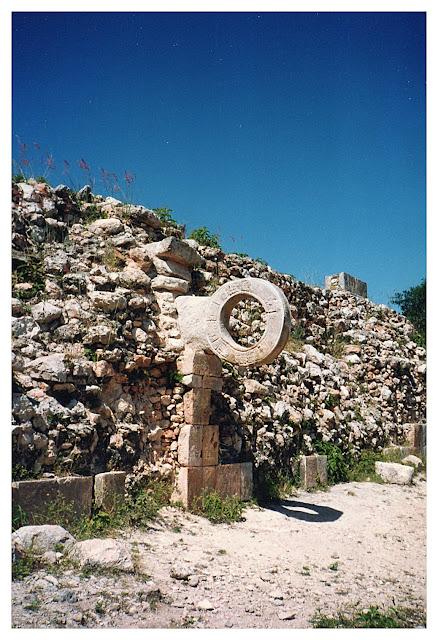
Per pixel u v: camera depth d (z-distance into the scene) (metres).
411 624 4.59
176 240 8.45
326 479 10.30
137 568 4.86
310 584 5.48
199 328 7.68
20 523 4.90
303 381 11.56
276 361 10.96
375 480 11.27
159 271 8.36
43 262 6.98
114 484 6.09
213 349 7.49
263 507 8.30
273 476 9.25
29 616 3.62
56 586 4.07
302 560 6.22
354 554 6.73
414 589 5.73
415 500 10.11
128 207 8.73
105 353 6.71
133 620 3.96
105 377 6.70
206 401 7.76
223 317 7.54
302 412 10.77
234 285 7.46
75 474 5.81
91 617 3.84
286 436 9.76
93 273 7.37
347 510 8.84
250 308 11.15
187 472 7.21
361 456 11.98
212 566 5.49
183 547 5.88
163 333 7.82
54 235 7.54
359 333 15.28
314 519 8.04
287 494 9.24
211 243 11.02
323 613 4.74
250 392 9.30
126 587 4.41
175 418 7.54
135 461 6.85
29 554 4.35
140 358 7.14
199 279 9.52
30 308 6.38
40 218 7.35
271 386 10.24
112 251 7.86
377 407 13.77
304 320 13.69
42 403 5.72
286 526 7.47
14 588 3.91
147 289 7.96
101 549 4.68
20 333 6.04
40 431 5.60
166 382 7.69
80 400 6.30
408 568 6.43
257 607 4.68
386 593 5.51
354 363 14.24
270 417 9.48
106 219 8.24
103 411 6.52
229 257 11.01
